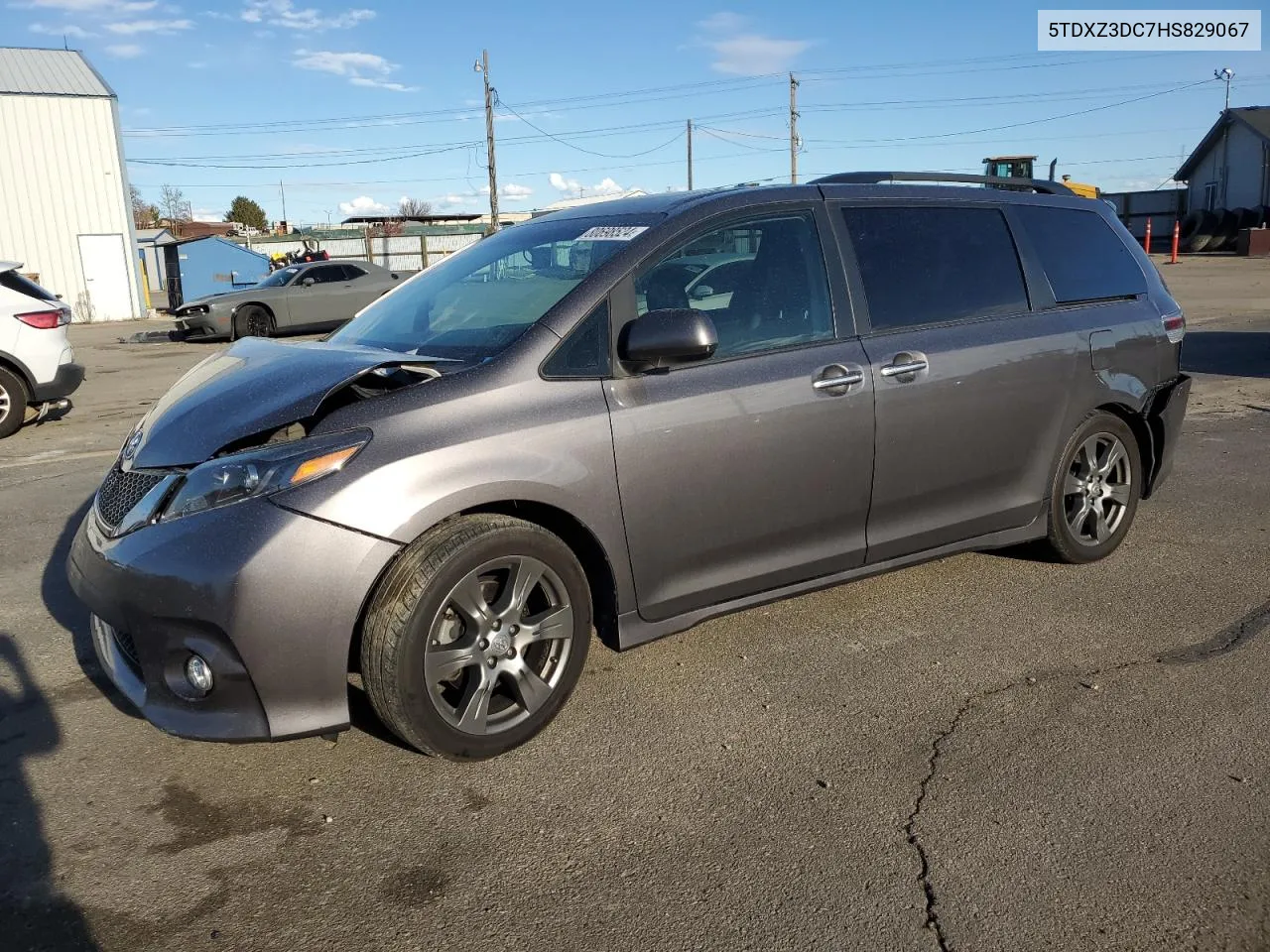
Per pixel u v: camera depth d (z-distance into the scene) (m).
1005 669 3.83
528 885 2.64
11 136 27.89
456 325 3.65
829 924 2.47
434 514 2.98
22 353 9.16
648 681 3.78
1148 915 2.47
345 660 2.92
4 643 4.23
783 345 3.72
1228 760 3.16
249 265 32.97
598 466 3.26
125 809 3.01
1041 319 4.43
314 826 2.91
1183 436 7.85
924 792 3.02
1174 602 4.44
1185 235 41.28
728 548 3.61
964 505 4.23
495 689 3.28
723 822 2.89
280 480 2.88
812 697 3.63
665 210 3.71
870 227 4.05
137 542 2.95
